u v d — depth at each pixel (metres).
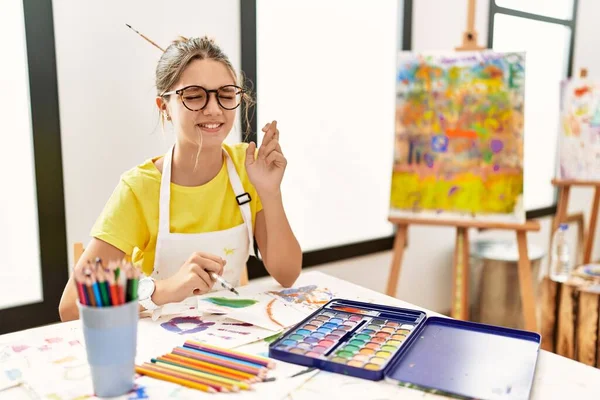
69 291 1.04
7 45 1.40
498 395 0.65
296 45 1.98
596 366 1.74
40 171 1.45
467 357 0.77
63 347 0.82
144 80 1.59
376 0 2.22
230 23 1.76
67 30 1.44
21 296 1.52
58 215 1.50
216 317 0.95
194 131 1.07
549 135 3.21
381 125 2.34
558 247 2.10
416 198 1.89
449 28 2.48
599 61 3.43
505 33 2.79
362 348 0.79
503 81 1.81
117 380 0.66
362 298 1.06
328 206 2.20
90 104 1.51
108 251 1.07
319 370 0.74
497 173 1.80
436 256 2.63
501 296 2.37
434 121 1.88
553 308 1.87
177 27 1.64
